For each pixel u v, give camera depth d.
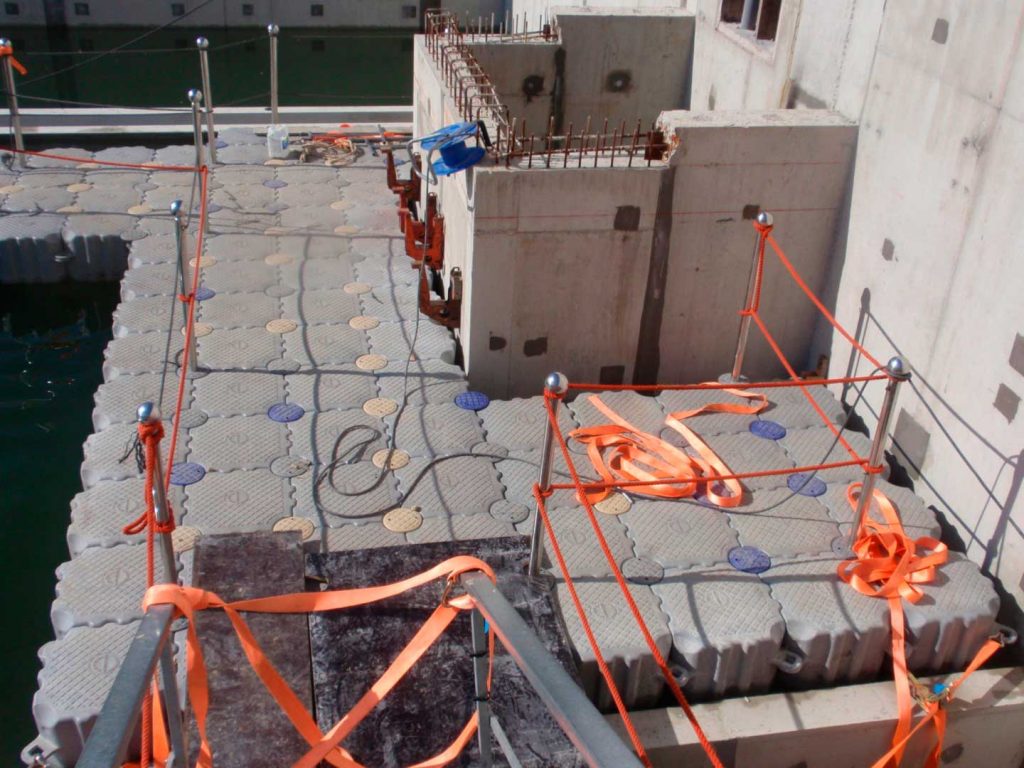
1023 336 5.88
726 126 7.37
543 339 7.95
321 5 22.98
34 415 8.86
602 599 5.61
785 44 8.52
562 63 10.44
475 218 7.28
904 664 5.52
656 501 6.45
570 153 7.62
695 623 5.51
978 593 5.89
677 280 7.94
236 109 13.52
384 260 9.50
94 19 22.19
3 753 6.15
